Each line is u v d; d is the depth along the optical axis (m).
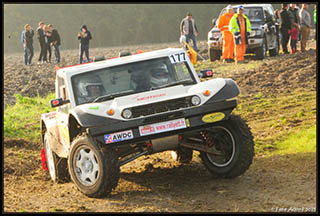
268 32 39.34
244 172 12.80
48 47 50.97
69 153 12.52
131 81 13.35
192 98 12.20
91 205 11.70
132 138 11.89
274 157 14.66
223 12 41.00
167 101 12.13
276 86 27.67
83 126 11.67
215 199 11.52
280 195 11.40
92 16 104.44
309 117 19.22
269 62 36.66
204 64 38.75
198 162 15.70
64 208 11.57
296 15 41.28
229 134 12.80
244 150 12.51
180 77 13.59
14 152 19.02
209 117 12.27
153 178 14.08
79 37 46.34
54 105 12.99
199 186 12.77
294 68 32.19
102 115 11.83
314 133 15.97
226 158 13.02
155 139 12.14
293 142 15.72
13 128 22.75
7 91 34.16
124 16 106.12
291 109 21.50
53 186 14.66
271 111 21.67
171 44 78.12
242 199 11.34
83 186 12.31
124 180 14.08
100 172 11.85
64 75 13.51
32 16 100.31
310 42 52.53
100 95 13.17
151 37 102.75
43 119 15.66
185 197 11.88
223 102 12.30
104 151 11.85
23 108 28.50
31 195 13.50
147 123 11.91
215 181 13.05
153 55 13.75
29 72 43.31
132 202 11.73
